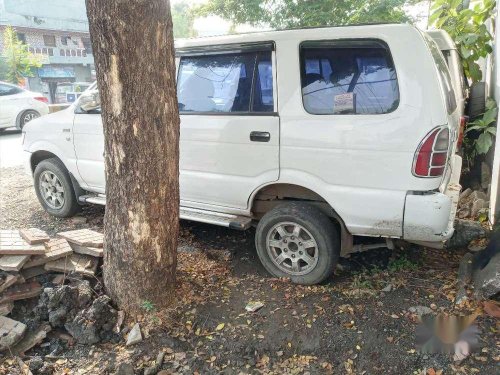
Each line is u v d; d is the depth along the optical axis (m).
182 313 3.22
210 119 3.70
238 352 2.91
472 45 5.95
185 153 3.86
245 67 3.59
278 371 2.76
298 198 3.63
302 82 3.33
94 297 3.28
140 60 2.75
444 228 3.04
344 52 3.19
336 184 3.25
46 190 5.12
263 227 3.60
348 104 3.17
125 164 2.93
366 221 3.21
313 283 3.52
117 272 3.16
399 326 3.03
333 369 2.75
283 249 3.60
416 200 2.99
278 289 3.53
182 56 3.90
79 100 4.63
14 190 6.43
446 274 3.68
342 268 3.83
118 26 2.67
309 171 3.33
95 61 2.85
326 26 3.28
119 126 2.87
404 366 2.72
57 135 4.75
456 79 4.84
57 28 28.31
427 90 2.93
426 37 3.18
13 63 22.89
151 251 3.09
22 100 12.29
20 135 12.19
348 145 3.14
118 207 3.04
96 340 2.98
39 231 3.58
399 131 2.98
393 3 8.03
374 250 4.11
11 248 3.20
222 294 3.48
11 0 26.09
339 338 2.96
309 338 2.98
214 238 4.51
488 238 4.10
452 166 3.50
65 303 3.10
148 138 2.88
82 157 4.61
